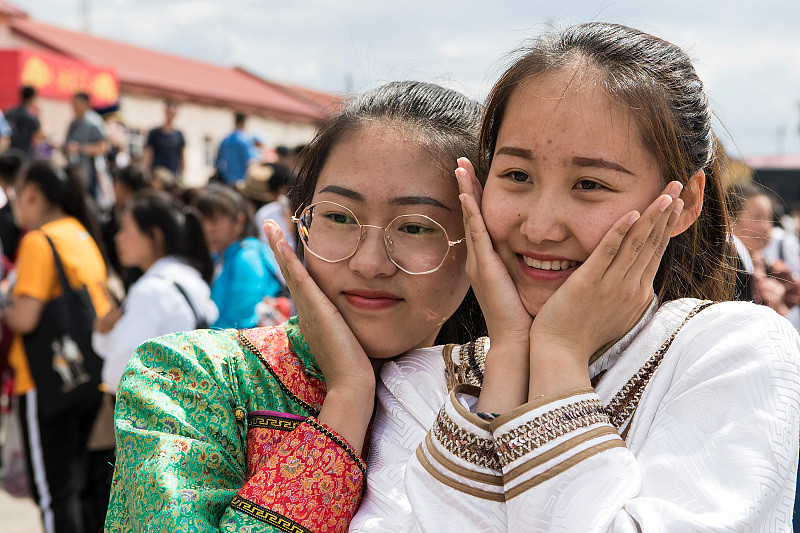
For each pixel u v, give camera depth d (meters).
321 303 1.41
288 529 1.28
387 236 1.39
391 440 1.39
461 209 1.43
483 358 1.43
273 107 22.20
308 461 1.32
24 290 3.59
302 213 1.50
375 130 1.41
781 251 5.77
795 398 1.17
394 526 1.25
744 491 1.08
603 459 1.13
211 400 1.41
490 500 1.19
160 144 13.05
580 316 1.24
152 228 3.40
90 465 3.74
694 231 1.42
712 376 1.19
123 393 1.43
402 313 1.42
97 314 3.69
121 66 17.95
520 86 1.26
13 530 4.21
